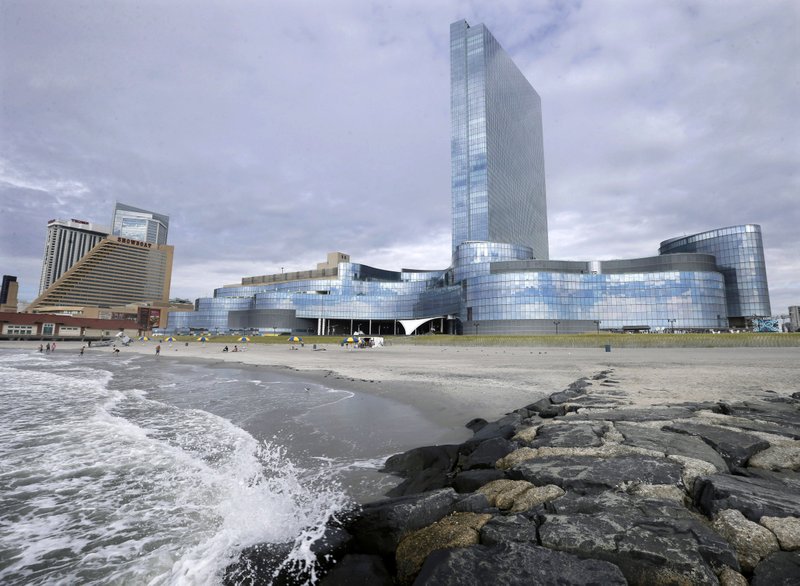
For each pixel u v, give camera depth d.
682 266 106.81
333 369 34.41
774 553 3.79
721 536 4.15
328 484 8.06
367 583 4.46
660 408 11.52
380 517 5.34
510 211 161.12
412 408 16.06
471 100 150.88
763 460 6.81
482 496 5.84
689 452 7.18
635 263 111.50
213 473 8.94
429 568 3.95
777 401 12.71
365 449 10.66
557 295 103.75
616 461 6.75
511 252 124.25
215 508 7.06
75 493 7.96
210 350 85.44
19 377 33.16
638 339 64.75
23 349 99.25
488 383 21.33
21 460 10.09
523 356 47.84
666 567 3.67
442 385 21.06
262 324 147.25
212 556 5.39
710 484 5.25
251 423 14.20
